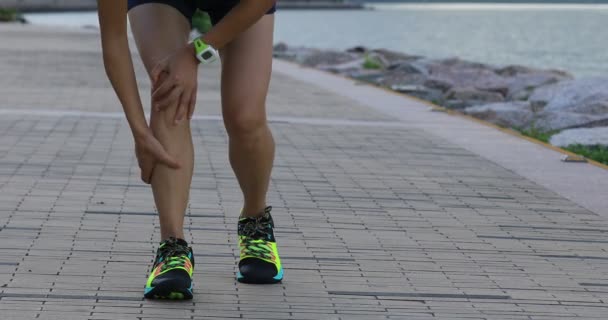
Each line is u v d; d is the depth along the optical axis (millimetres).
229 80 3680
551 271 4305
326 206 5461
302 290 3891
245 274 3938
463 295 3900
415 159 7152
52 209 5113
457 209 5512
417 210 5453
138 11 3768
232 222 4996
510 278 4172
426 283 4051
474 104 13430
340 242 4672
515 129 10555
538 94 12438
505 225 5156
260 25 3721
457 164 7012
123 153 6906
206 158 6844
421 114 9875
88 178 5984
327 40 43781
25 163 6387
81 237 4570
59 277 3930
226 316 3535
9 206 5141
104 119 8562
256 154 3809
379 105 10609
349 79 14219
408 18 91375
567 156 7285
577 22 77500
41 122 8234
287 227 4934
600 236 4992
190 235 4699
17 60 15453
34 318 3434
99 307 3582
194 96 3613
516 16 101938
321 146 7590
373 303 3756
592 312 3740
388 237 4809
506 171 6785
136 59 15695
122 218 4980
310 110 9891
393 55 24125
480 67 19266
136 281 3920
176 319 3480
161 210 3754
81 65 14914
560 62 28266
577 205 5738
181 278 3639
